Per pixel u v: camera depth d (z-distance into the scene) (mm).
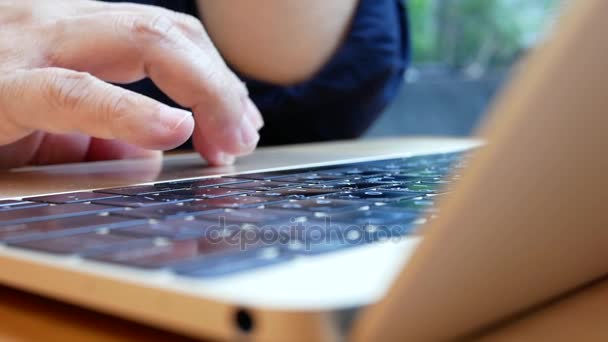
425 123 1498
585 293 257
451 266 175
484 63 1484
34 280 226
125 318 228
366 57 1087
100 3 619
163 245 237
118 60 565
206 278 188
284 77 1073
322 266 197
